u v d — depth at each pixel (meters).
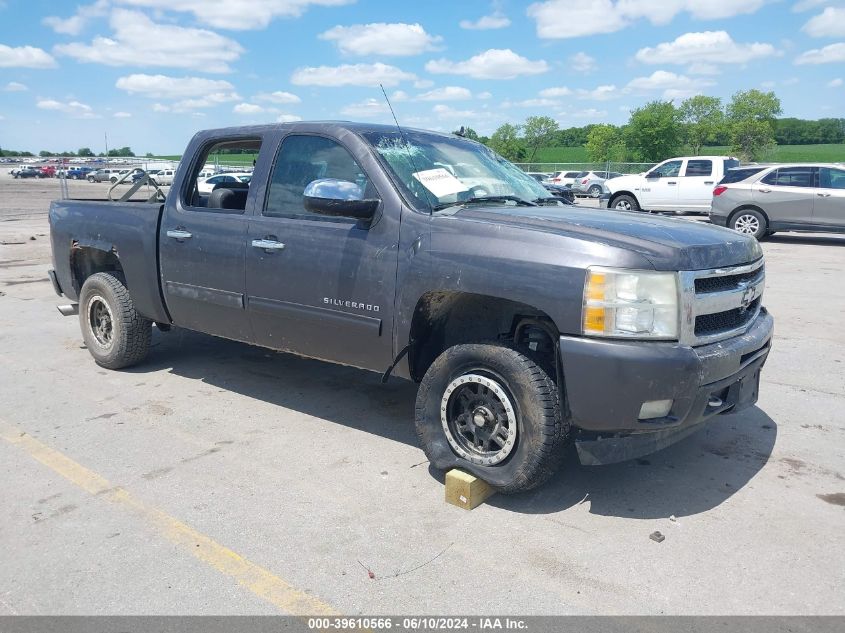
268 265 4.41
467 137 5.19
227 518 3.46
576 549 3.19
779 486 3.83
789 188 14.71
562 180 39.31
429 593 2.87
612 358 3.16
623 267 3.18
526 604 2.80
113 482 3.84
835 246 14.72
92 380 5.63
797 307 8.35
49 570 3.02
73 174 55.75
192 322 5.14
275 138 4.57
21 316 8.02
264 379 5.67
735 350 3.44
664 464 4.12
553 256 3.31
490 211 3.79
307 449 4.30
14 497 3.67
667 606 2.78
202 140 5.05
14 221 20.39
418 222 3.76
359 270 3.96
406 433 4.57
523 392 3.39
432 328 3.96
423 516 3.49
